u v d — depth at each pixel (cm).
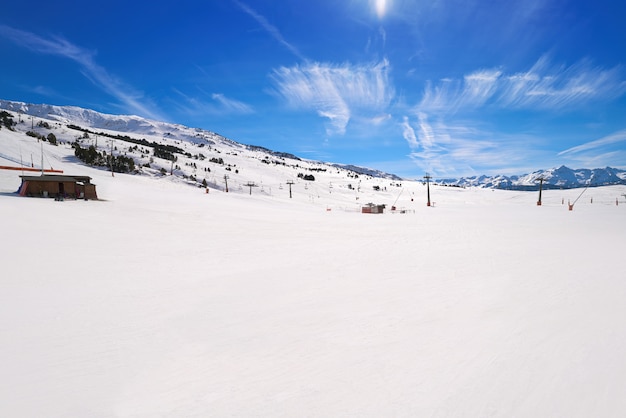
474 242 1572
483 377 381
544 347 454
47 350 468
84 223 1767
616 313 580
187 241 1512
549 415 312
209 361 438
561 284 787
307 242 1593
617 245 1391
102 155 9662
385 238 1759
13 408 336
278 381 387
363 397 350
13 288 740
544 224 2483
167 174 9975
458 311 614
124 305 664
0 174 3828
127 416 325
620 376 374
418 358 433
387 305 660
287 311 632
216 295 738
